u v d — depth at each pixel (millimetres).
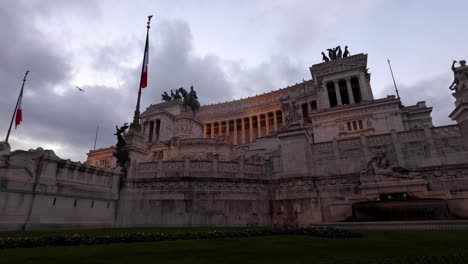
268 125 91750
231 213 22328
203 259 6602
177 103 88438
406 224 14492
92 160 69438
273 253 7434
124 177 23125
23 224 16062
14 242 8781
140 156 25062
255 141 50469
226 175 23328
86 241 9672
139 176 23406
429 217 15516
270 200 23906
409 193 19172
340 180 22594
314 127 52031
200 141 50188
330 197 22328
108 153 67750
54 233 13742
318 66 73250
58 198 18125
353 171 22547
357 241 9836
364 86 62562
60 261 6398
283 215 22922
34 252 7770
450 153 20766
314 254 7164
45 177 17578
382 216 16625
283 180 23922
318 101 67375
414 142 21953
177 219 21609
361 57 67188
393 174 20391
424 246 8141
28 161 16984
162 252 7727
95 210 20359
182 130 76000
